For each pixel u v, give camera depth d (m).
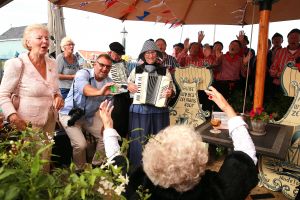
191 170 1.09
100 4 5.06
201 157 1.12
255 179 1.26
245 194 1.23
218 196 1.17
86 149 3.39
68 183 0.83
